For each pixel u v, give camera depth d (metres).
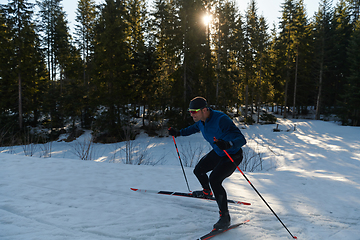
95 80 22.02
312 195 3.57
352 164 8.27
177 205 2.97
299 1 32.00
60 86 27.31
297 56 32.41
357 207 3.04
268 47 32.22
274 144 15.66
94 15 31.77
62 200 2.94
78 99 25.08
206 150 14.11
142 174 4.51
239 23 30.61
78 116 25.73
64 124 25.56
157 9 30.05
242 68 30.80
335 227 2.48
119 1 23.34
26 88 23.45
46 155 7.40
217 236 2.23
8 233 2.08
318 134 20.27
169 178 4.34
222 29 27.67
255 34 30.48
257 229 2.40
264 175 5.00
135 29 28.03
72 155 13.01
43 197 3.01
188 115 23.06
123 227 2.31
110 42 21.44
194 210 2.84
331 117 33.09
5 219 2.34
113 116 21.80
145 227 2.34
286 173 5.37
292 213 2.82
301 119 32.00
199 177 2.88
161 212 2.72
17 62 22.70
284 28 33.06
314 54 33.50
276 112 38.69
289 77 33.03
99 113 22.86
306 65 34.38
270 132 23.02
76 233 2.15
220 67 28.12
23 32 22.36
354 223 2.58
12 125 21.12
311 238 2.24
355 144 14.33
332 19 34.41
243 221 2.59
